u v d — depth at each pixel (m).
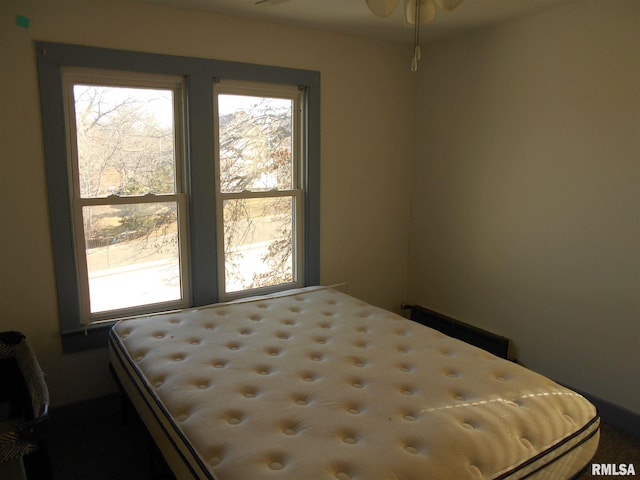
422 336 2.25
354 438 1.46
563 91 2.63
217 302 2.90
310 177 3.13
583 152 2.56
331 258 3.34
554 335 2.81
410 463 1.33
